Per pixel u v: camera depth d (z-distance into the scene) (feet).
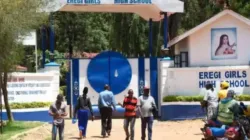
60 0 100.68
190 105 100.37
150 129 69.56
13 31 76.79
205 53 103.86
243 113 65.10
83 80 104.01
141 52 155.74
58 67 99.19
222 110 64.75
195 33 103.96
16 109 94.73
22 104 95.35
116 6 109.50
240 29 102.78
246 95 99.04
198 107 100.12
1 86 86.12
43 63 107.76
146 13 116.47
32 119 95.71
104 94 78.74
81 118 76.79
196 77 101.91
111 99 78.79
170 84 102.78
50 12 95.20
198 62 104.01
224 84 77.66
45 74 97.81
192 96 100.73
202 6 138.10
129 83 104.78
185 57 106.11
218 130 63.31
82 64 104.27
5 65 82.12
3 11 74.64
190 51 104.17
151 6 108.58
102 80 104.27
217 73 101.50
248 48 102.73
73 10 112.68
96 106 103.09
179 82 102.58
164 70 102.89
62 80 174.81
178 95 102.17
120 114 103.60
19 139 73.10
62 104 66.39
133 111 71.46
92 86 103.96
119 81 104.53
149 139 69.41
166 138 76.02
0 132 79.97
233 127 62.95
